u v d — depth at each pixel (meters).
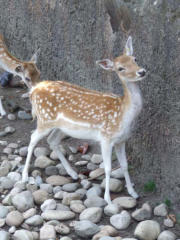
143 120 7.41
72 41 9.41
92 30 8.65
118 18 7.80
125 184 7.73
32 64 9.57
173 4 6.51
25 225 6.68
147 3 7.01
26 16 11.21
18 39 11.95
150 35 7.01
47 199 7.25
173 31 6.57
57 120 7.27
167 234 6.32
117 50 8.08
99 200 7.05
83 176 7.96
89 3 8.52
